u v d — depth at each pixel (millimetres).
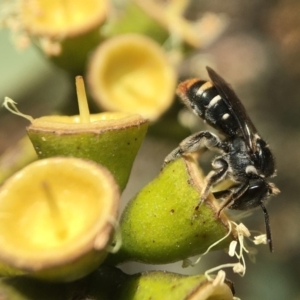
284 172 119
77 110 66
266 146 54
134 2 73
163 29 74
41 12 63
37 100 92
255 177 50
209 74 57
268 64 131
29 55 88
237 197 49
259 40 133
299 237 111
